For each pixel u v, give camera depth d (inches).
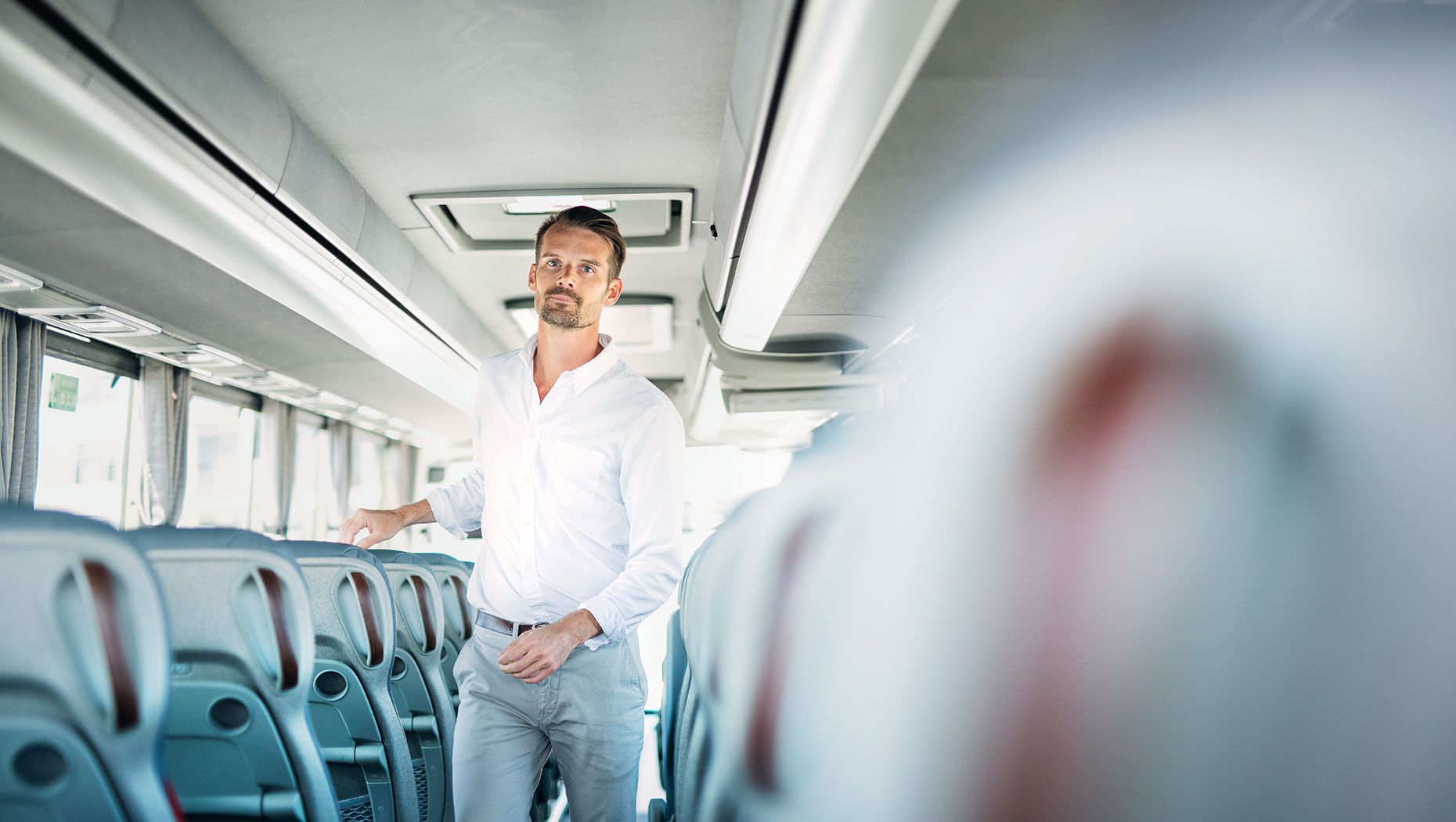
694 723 61.0
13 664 38.0
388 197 177.0
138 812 40.4
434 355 253.4
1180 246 20.4
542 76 132.6
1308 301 19.8
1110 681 19.5
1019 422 21.1
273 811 73.5
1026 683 20.5
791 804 30.9
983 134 130.5
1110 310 20.2
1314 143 76.2
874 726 24.4
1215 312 19.6
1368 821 18.4
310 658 71.1
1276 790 18.6
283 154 136.9
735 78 105.7
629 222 194.5
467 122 146.4
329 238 160.2
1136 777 19.3
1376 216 20.6
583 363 81.8
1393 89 76.5
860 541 27.6
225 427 330.6
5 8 82.4
